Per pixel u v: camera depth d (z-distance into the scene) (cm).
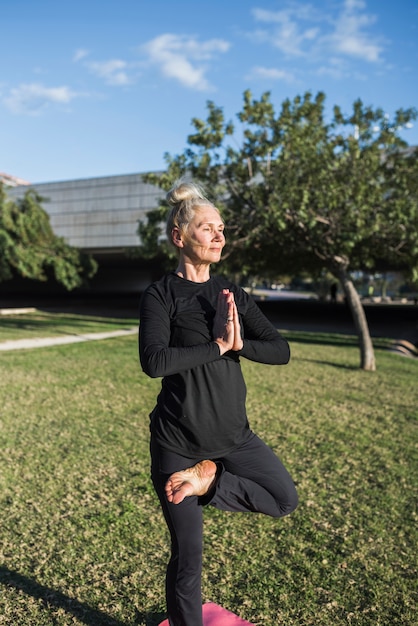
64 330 1738
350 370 1085
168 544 359
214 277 237
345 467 512
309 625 280
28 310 2611
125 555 343
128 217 2975
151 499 426
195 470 206
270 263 1338
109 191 3009
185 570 214
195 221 221
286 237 1073
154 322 210
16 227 2117
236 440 221
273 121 1041
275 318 2728
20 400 735
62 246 2302
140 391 815
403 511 419
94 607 290
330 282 5575
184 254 228
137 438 578
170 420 214
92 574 321
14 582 311
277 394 822
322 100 1048
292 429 630
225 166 1100
